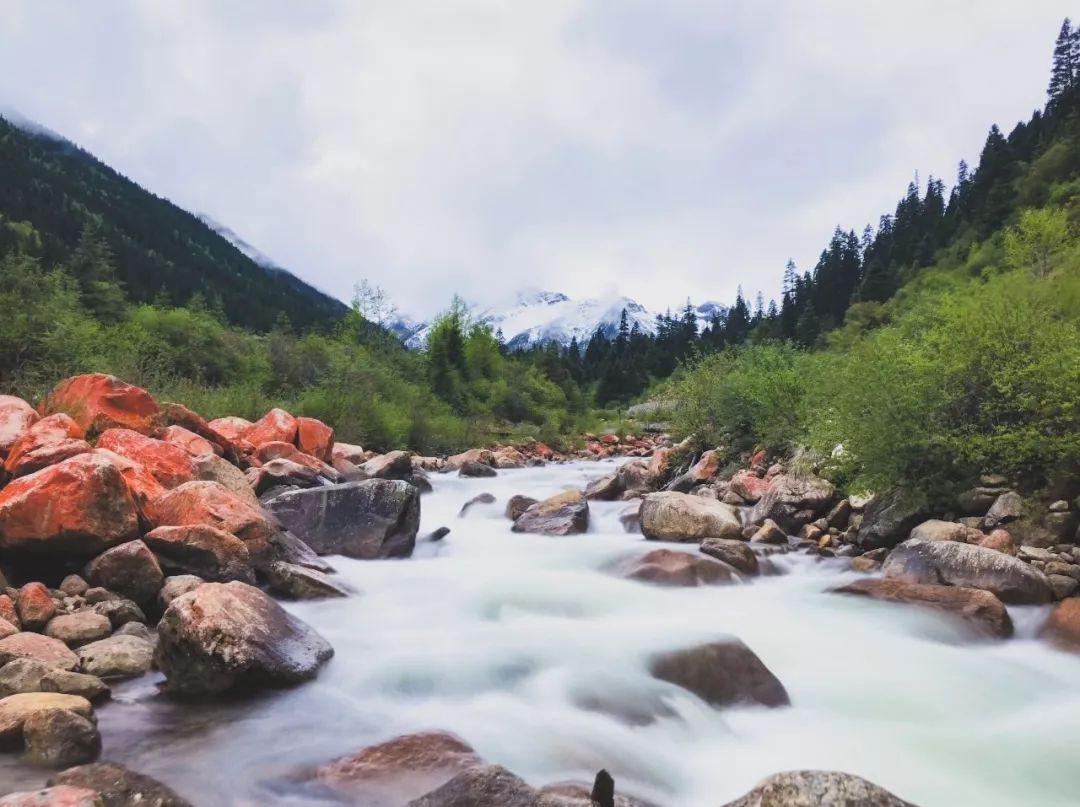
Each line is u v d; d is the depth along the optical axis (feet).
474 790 10.71
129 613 19.48
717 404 51.06
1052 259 95.04
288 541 27.58
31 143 409.49
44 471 22.33
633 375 252.21
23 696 13.44
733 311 452.35
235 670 15.79
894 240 365.20
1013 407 28.09
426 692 17.20
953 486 29.32
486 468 64.95
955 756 15.24
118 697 15.72
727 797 13.34
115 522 22.29
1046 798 13.66
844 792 9.23
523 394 144.25
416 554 32.65
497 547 34.01
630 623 22.22
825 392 39.93
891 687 18.52
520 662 18.74
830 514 33.68
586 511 39.29
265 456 46.32
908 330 43.80
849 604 24.11
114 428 34.30
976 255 206.59
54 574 21.85
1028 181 240.73
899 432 29.43
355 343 117.70
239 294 324.80
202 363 91.56
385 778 12.55
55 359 58.95
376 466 52.08
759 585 27.45
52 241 204.23
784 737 15.96
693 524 33.91
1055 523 25.45
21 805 9.63
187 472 31.12
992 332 29.09
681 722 16.10
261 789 12.40
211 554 22.84
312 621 22.09
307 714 15.67
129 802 10.93
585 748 14.40
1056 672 19.45
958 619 21.90
